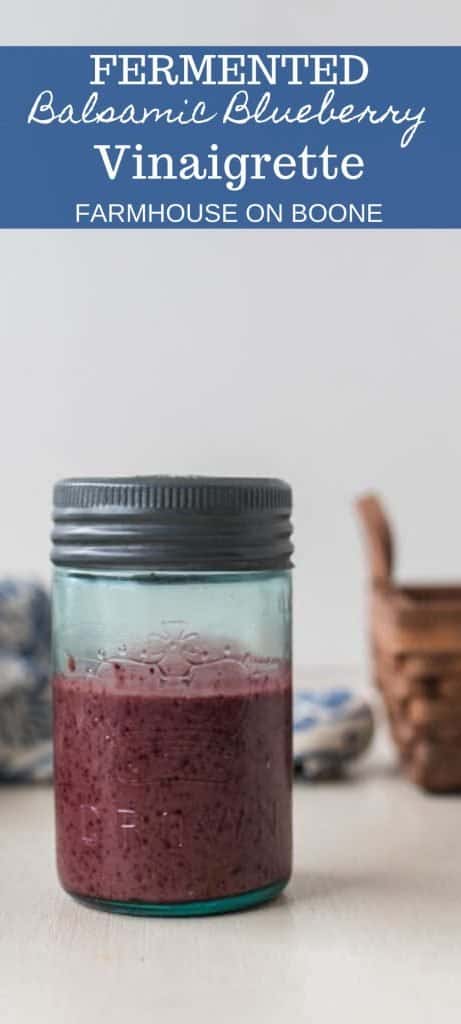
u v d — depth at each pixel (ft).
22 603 2.66
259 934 1.82
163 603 1.84
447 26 3.76
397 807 2.45
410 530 3.76
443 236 3.76
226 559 1.84
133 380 3.73
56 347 3.72
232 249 3.74
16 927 1.85
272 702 1.89
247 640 1.86
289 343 3.74
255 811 1.87
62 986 1.69
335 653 3.77
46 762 2.60
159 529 1.83
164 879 1.85
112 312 3.72
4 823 2.33
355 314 3.75
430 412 3.76
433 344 3.75
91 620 1.86
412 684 2.48
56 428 3.73
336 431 3.75
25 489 3.72
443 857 2.14
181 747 1.84
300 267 3.74
